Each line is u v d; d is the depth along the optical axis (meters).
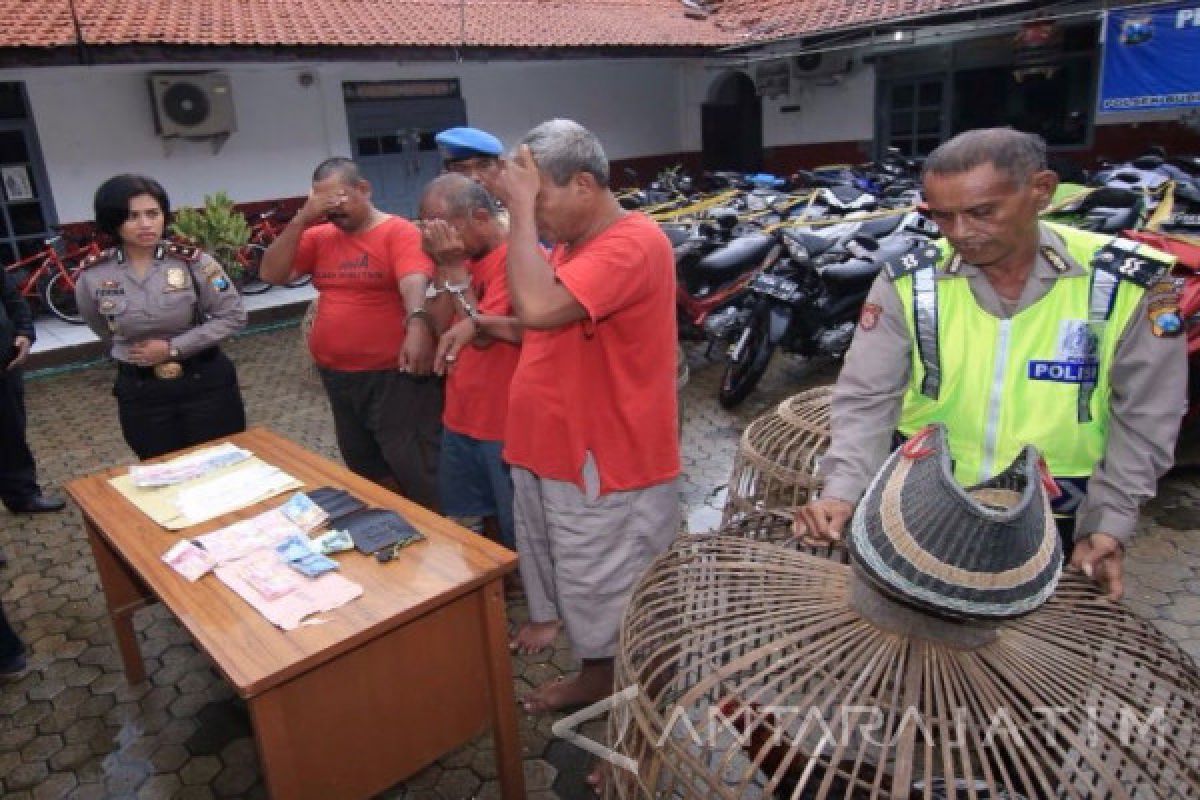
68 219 7.91
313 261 3.16
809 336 4.91
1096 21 8.29
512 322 2.40
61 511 3.96
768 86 11.23
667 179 8.80
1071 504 1.55
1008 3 8.13
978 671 1.27
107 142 8.00
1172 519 3.35
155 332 2.98
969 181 1.30
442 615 1.89
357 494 2.39
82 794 2.26
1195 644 2.60
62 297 7.54
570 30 10.29
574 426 2.06
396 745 1.87
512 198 1.79
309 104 9.14
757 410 4.86
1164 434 1.42
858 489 1.52
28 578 3.39
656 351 2.04
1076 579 1.58
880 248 4.96
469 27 9.59
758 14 11.67
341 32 8.46
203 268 3.05
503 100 10.62
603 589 2.17
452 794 2.21
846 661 1.29
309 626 1.72
